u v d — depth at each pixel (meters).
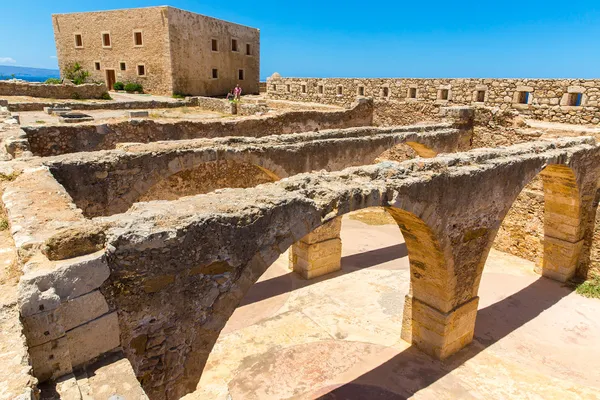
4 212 6.04
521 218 14.81
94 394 3.68
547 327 10.93
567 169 11.33
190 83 36.59
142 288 4.51
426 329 9.53
